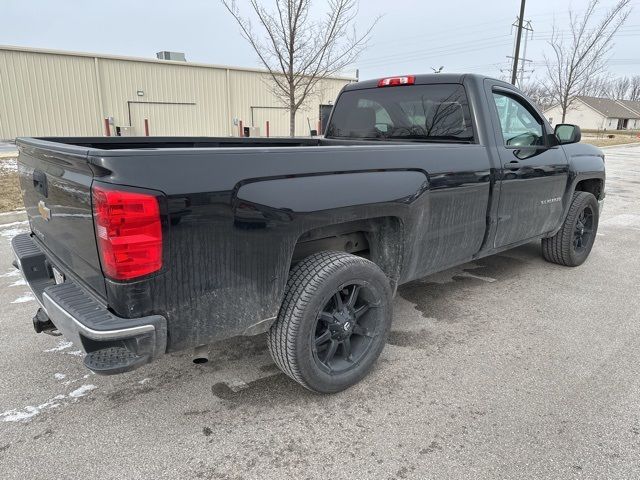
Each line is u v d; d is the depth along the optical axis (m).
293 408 2.68
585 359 3.25
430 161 3.08
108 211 1.85
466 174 3.35
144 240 1.91
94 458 2.28
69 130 24.31
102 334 1.91
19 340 3.44
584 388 2.89
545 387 2.90
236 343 3.46
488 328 3.72
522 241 4.35
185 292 2.07
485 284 4.73
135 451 2.33
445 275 5.00
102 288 2.05
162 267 1.98
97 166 1.85
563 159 4.55
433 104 3.92
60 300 2.19
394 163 2.84
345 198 2.54
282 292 2.41
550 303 4.25
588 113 75.12
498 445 2.38
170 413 2.63
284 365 2.60
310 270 2.56
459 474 2.18
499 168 3.65
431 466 2.23
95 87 24.62
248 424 2.54
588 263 5.47
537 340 3.53
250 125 30.09
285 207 2.31
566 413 2.64
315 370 2.62
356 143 4.30
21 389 2.84
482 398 2.78
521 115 4.13
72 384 2.90
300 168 2.38
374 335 2.92
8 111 22.66
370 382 2.95
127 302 1.95
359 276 2.70
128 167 1.87
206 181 2.04
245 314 2.30
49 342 3.42
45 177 2.46
